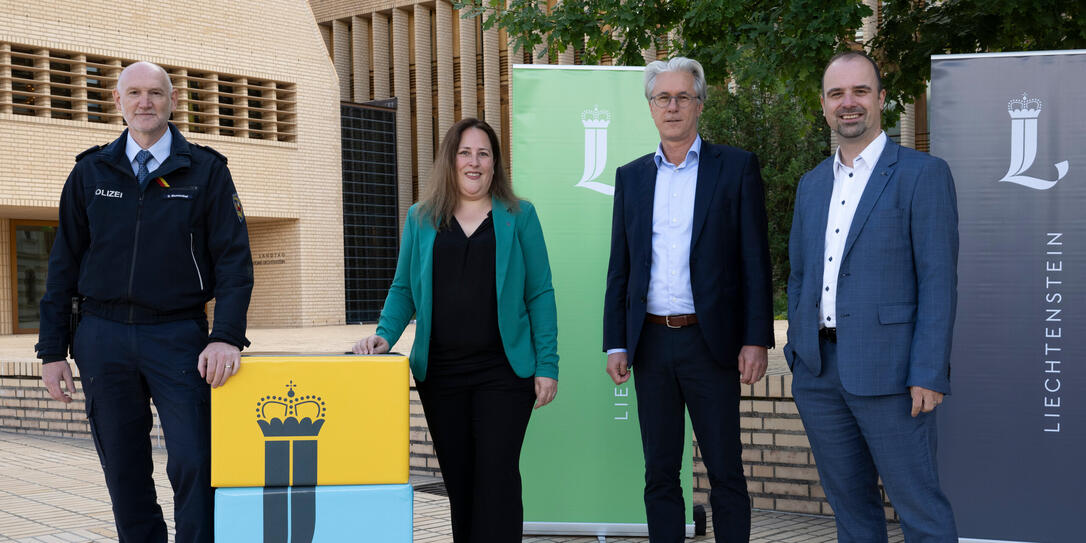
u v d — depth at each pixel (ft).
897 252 9.62
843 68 9.82
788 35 19.15
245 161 66.85
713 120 66.90
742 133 67.26
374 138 79.30
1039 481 12.69
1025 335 12.72
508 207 10.91
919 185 9.54
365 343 10.41
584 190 14.56
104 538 14.69
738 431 11.36
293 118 70.18
